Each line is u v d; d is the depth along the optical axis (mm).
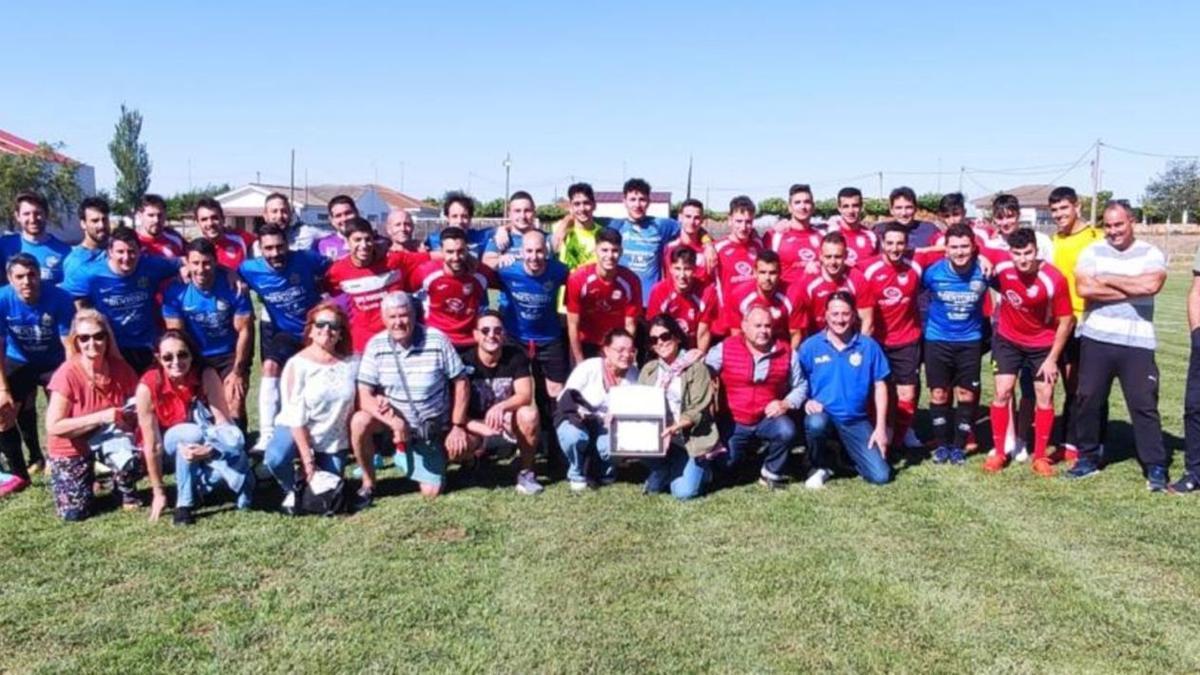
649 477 6199
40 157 29625
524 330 6984
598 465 6367
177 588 4488
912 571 4703
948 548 5031
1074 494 6066
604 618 4160
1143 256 6102
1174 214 61188
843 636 3994
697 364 6137
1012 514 5633
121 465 5570
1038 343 6566
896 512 5691
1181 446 7410
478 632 4020
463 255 6539
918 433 8078
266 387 6793
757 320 6078
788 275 7832
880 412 6332
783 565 4789
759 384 6227
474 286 6754
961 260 6617
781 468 6246
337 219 8125
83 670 3691
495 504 5871
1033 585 4527
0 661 3771
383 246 7055
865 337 6348
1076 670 3723
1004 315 6676
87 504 5582
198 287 6590
